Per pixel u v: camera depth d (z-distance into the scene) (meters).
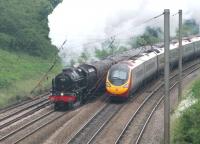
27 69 92.12
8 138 48.69
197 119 43.16
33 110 64.38
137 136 49.50
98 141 47.53
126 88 69.50
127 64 72.38
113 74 70.69
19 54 102.75
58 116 59.53
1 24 110.25
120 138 48.81
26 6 124.69
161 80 92.69
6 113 62.62
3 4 117.81
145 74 81.44
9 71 87.00
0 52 98.25
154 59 89.25
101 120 57.91
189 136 42.06
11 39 105.62
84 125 53.91
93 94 74.19
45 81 86.38
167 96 41.16
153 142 46.84
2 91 73.38
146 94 77.00
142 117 59.47
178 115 52.22
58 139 48.06
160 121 56.09
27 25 113.50
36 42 107.75
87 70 69.56
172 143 43.56
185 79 89.62
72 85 64.50
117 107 66.62
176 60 102.25
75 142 47.09
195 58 122.88
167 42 39.53
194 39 121.75
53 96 64.56
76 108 65.44
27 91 77.06
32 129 52.62
